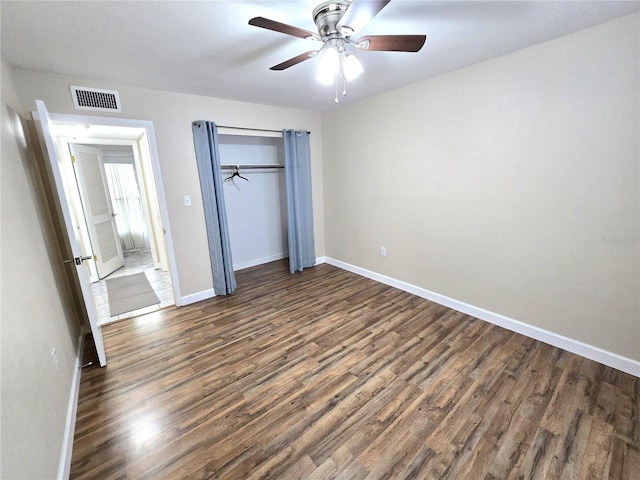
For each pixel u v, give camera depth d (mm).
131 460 1458
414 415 1690
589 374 1960
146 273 4469
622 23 1696
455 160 2666
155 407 1792
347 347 2361
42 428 1235
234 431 1614
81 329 2629
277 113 3650
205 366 2176
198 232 3236
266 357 2264
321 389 1913
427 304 3068
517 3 1519
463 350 2271
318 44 1855
